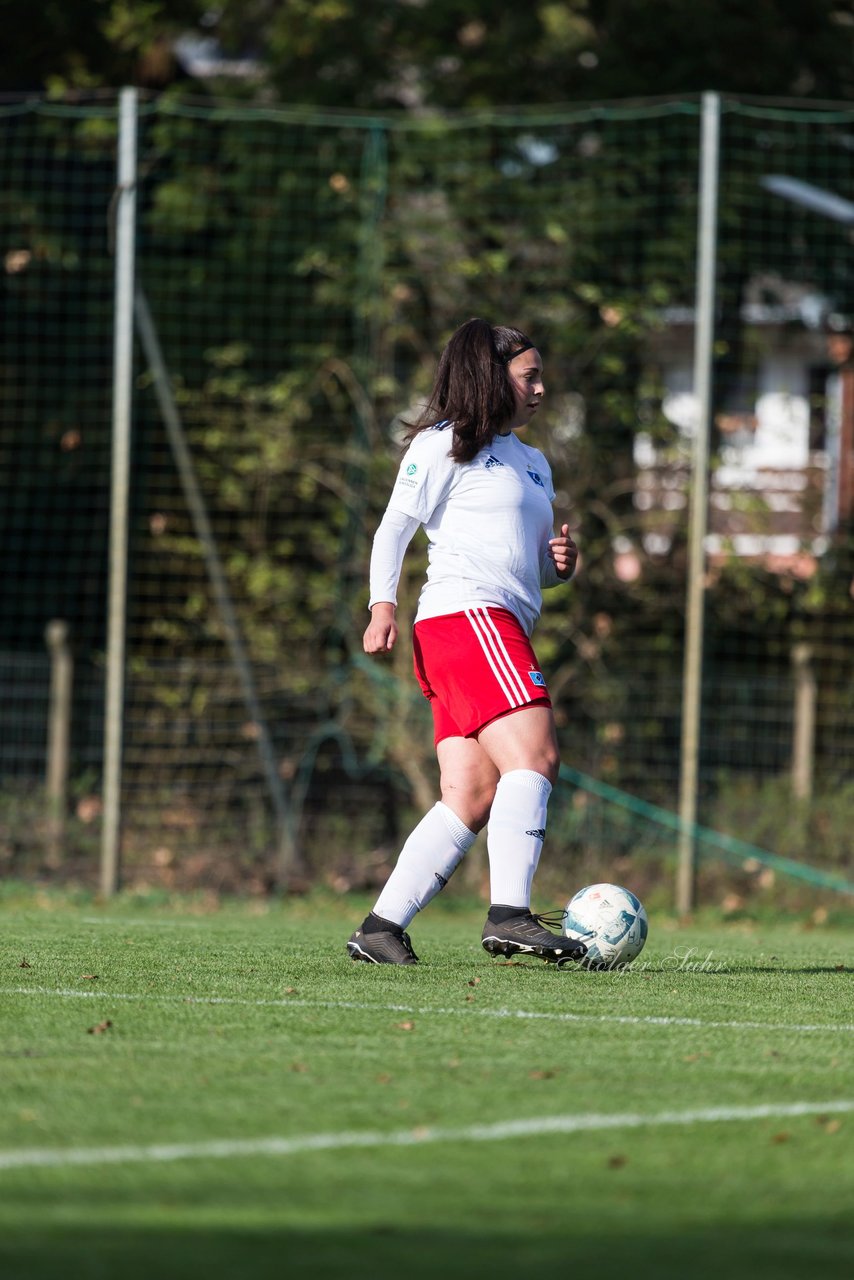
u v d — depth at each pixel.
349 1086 11.23
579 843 38.56
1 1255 7.59
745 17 47.62
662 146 45.75
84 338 45.81
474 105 47.88
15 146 46.28
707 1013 14.91
